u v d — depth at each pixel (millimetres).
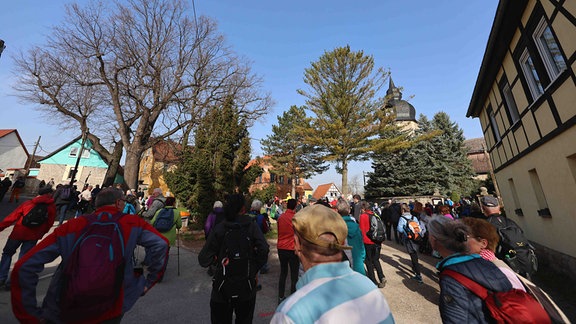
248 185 12070
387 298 4324
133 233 1865
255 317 3463
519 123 6750
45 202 4023
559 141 4941
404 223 5395
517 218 7992
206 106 18656
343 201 3670
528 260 3201
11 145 34125
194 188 10961
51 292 1586
